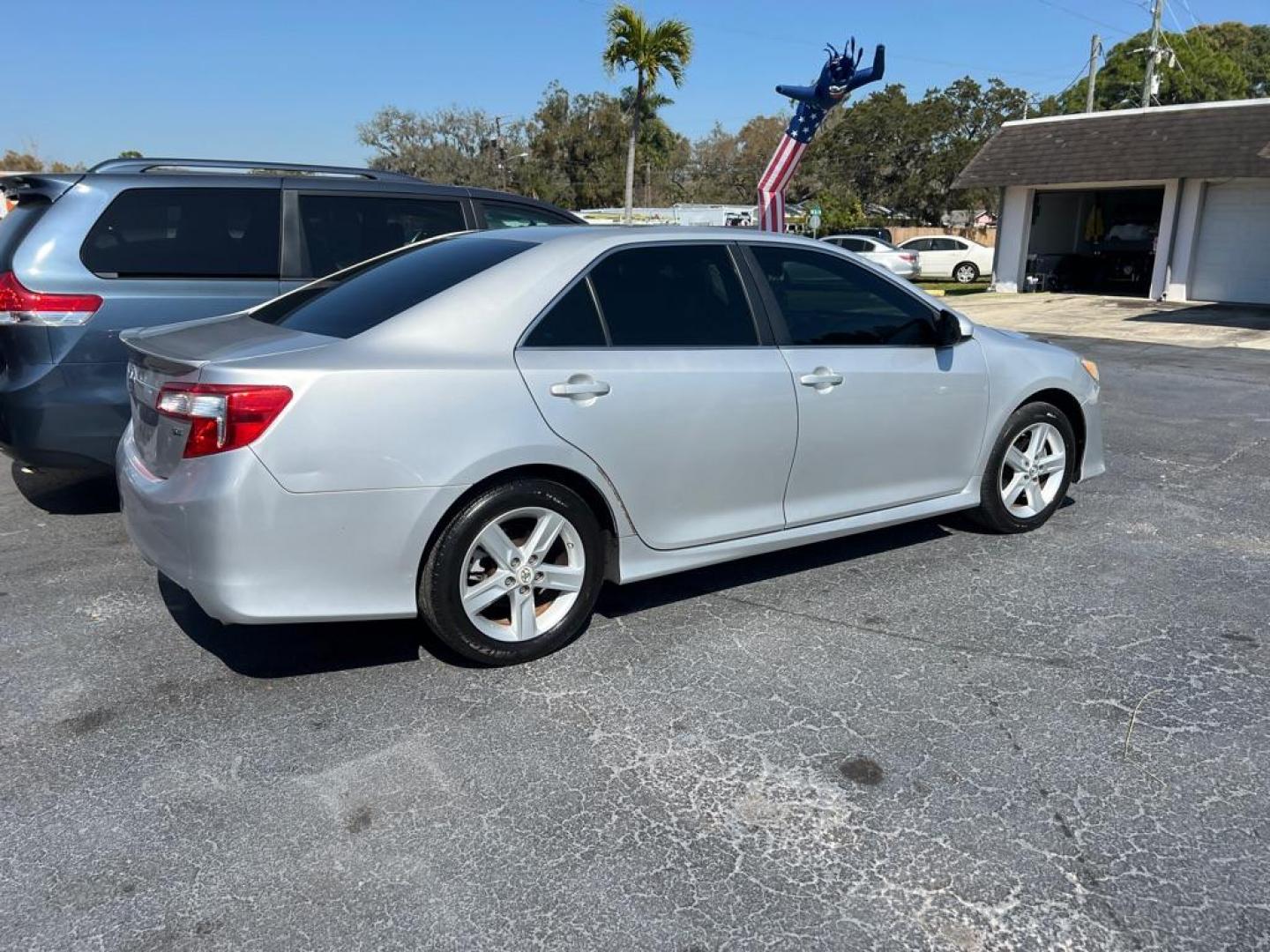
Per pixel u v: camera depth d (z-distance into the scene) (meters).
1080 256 26.45
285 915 2.41
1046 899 2.48
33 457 4.98
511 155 57.00
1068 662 3.76
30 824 2.76
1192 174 20.64
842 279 4.46
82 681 3.57
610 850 2.66
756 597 4.37
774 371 4.07
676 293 3.97
